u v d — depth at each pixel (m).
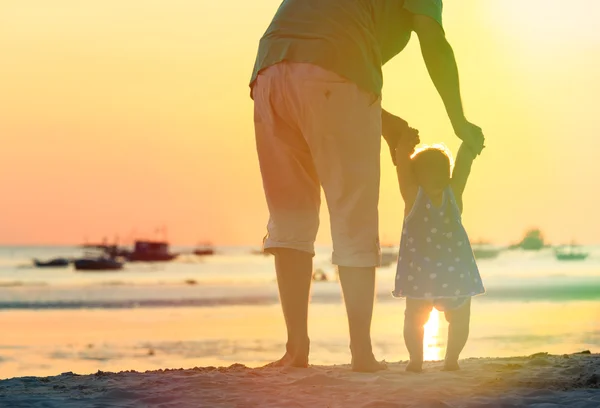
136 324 29.67
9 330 27.33
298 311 4.93
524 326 23.12
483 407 3.59
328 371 4.69
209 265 113.88
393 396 3.81
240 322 30.19
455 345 4.80
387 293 48.06
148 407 3.68
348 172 4.51
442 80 4.67
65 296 49.00
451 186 4.79
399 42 4.82
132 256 122.00
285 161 4.78
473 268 4.78
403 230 4.84
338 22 4.51
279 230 4.84
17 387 4.41
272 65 4.57
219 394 3.93
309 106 4.49
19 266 106.12
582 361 5.20
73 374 5.02
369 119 4.54
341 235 4.59
